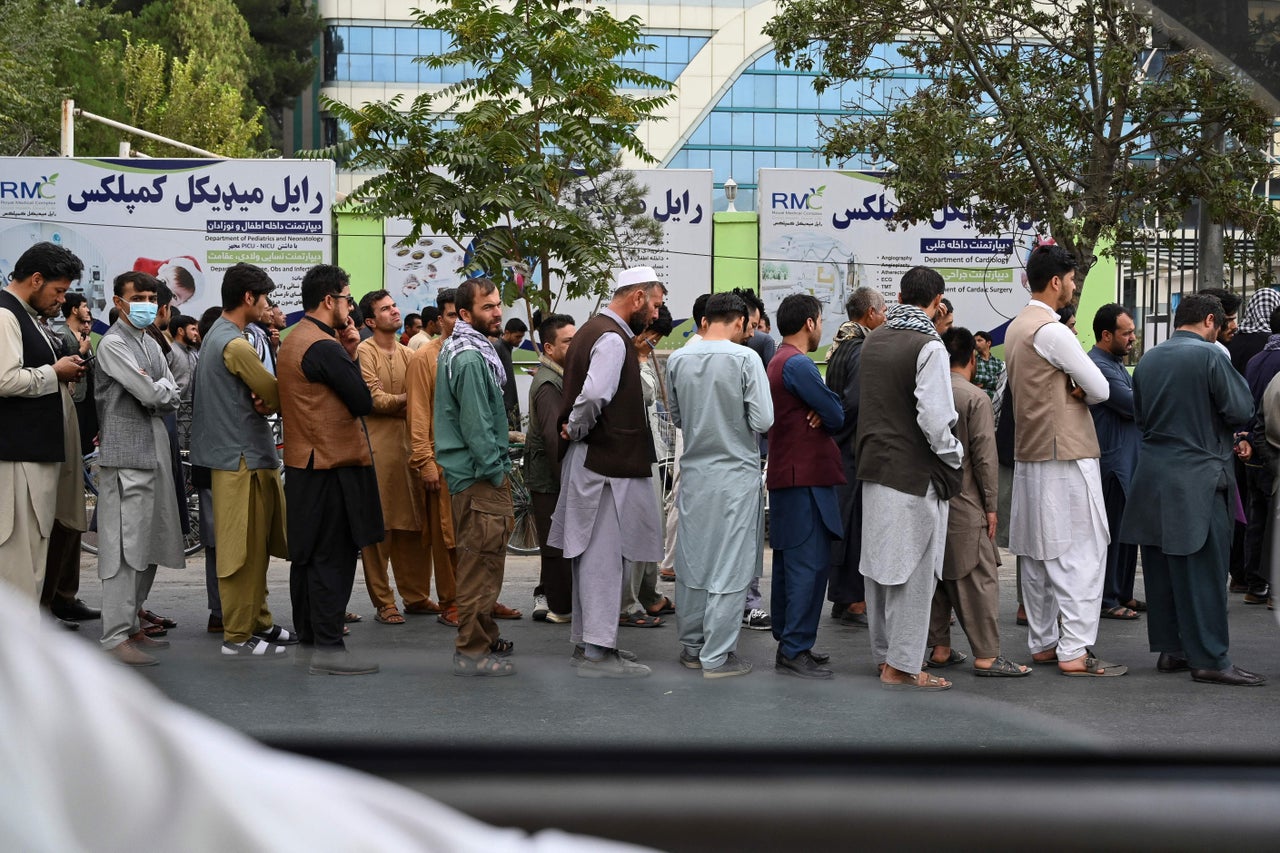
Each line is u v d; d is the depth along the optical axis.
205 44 50.59
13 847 0.53
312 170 20.56
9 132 33.94
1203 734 5.25
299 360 6.46
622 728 5.20
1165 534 6.54
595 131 13.65
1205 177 12.91
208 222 20.56
